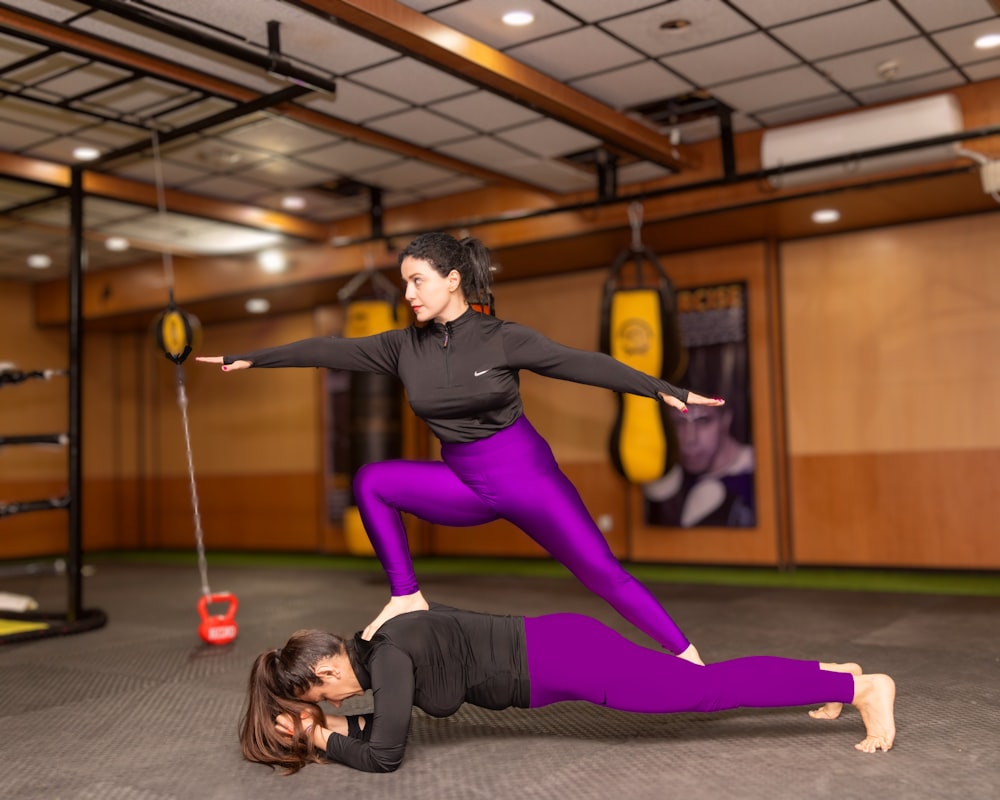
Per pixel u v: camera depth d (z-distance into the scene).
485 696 2.71
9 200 7.44
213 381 11.32
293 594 7.09
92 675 4.34
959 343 7.12
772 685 2.69
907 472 7.30
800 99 5.98
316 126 6.16
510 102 5.67
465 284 2.84
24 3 4.30
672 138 6.42
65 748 3.12
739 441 7.75
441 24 4.62
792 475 7.74
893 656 4.23
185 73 5.07
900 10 4.78
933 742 2.86
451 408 2.80
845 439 7.55
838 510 7.55
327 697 2.72
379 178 7.42
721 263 7.88
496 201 7.74
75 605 5.71
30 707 3.74
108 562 10.33
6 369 5.45
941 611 5.47
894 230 7.38
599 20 4.77
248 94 5.40
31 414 11.18
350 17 4.27
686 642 2.98
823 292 7.65
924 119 5.65
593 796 2.47
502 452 2.85
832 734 2.97
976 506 7.05
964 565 7.08
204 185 7.50
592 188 7.35
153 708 3.67
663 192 6.47
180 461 11.59
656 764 2.73
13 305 11.09
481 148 6.46
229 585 7.80
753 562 7.68
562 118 5.61
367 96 5.55
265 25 4.62
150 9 4.39
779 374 7.77
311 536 10.48
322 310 10.08
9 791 2.68
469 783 2.61
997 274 6.99
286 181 7.44
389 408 7.63
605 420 8.59
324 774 2.72
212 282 9.67
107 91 5.52
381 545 3.07
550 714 3.33
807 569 7.58
